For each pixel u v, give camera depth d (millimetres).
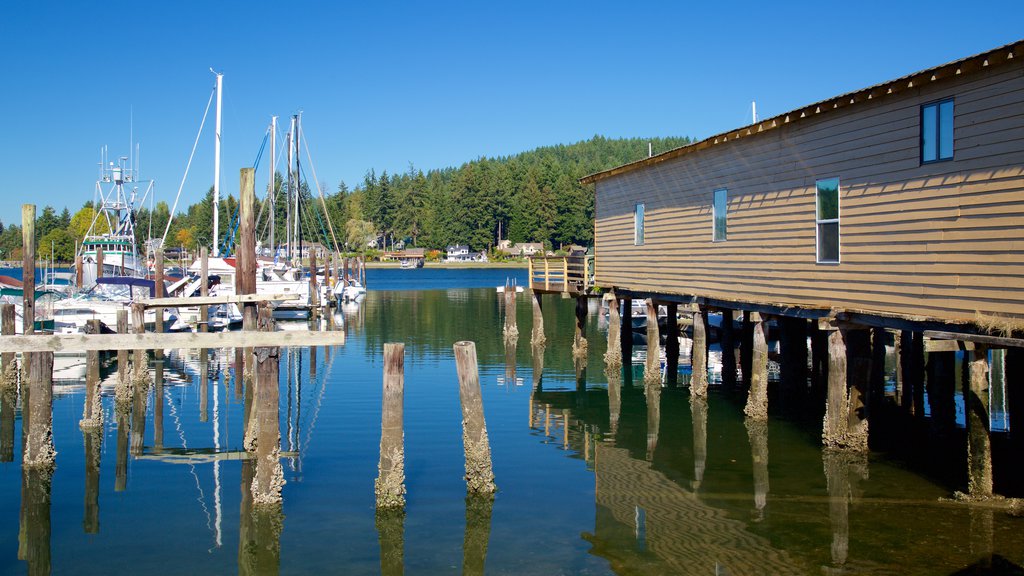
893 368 23594
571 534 10508
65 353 23812
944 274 11742
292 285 39688
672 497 11992
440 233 131125
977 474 11188
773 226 16266
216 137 40000
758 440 15281
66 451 14469
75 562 9609
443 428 16297
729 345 21281
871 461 13508
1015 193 10570
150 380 21703
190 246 126062
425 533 10477
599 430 16391
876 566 9211
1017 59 10531
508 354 27891
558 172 131000
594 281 26031
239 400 19062
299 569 9391
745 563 9453
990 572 8953
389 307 48219
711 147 18688
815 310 14734
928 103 12094
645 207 22359
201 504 11656
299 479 12703
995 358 24484
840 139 14180
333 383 21344
